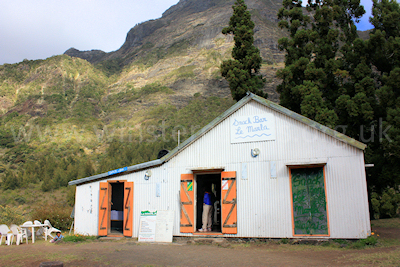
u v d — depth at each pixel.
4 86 195.25
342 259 8.37
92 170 82.25
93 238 13.64
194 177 12.98
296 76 22.00
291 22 24.59
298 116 11.75
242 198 12.06
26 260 9.23
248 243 11.45
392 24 20.16
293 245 10.76
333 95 20.55
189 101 154.25
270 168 11.91
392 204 21.98
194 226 12.63
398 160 16.97
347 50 21.70
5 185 74.12
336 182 10.95
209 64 192.25
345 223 10.62
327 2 23.56
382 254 8.70
